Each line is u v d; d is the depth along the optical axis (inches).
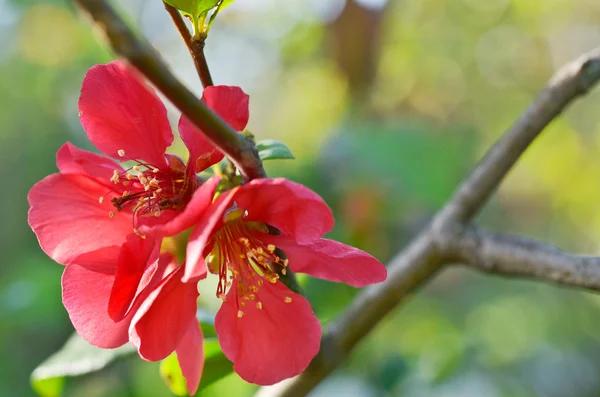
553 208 42.3
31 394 28.1
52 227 10.6
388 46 27.9
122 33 8.7
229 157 9.7
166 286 10.1
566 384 40.0
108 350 12.4
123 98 10.5
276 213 10.1
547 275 11.5
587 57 11.5
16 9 29.4
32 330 25.2
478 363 31.5
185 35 10.2
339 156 18.9
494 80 36.7
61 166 10.7
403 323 26.4
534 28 36.5
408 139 18.7
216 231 10.5
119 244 10.7
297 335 10.5
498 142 12.1
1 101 36.6
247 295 10.6
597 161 39.4
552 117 11.7
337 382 20.7
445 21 34.2
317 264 10.4
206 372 11.9
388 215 18.7
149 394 17.9
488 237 11.9
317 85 27.6
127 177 10.8
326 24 24.5
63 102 36.0
